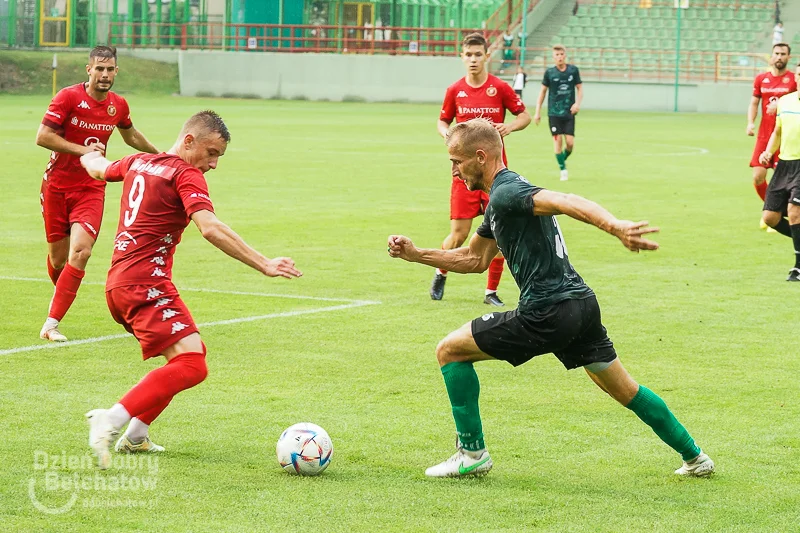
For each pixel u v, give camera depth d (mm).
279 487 9633
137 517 8812
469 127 9883
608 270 22172
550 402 12742
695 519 9008
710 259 23609
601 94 98000
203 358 10234
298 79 103625
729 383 13617
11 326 16406
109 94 16375
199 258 23188
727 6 106625
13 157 43812
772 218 23031
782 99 22594
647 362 14656
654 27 106000
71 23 109125
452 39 109000
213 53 103562
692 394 13109
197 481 9758
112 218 28625
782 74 28719
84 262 15734
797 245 21125
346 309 18062
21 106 81812
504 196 9469
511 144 58156
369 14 108000
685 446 10023
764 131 29297
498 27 105375
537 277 9641
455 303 18859
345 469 10227
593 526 8805
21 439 10891
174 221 10266
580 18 107812
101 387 13008
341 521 8789
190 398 12664
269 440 11086
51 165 16125
